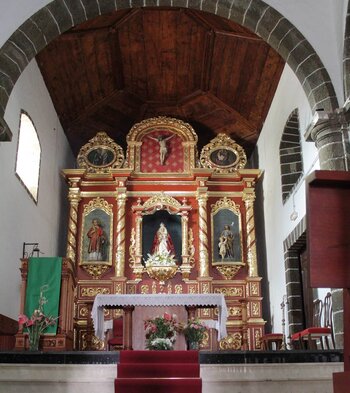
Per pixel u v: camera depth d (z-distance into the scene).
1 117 8.43
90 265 14.27
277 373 7.13
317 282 2.71
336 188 2.79
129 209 15.06
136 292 14.10
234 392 7.07
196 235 14.84
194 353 7.42
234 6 9.58
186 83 15.19
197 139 15.84
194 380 6.88
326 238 2.75
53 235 14.17
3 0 8.94
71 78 13.76
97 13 9.61
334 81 8.95
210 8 9.74
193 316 10.13
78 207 14.93
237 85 14.56
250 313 13.84
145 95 15.64
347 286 2.72
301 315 11.99
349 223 2.77
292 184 13.05
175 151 15.66
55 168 14.55
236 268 14.48
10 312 10.33
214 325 11.54
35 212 12.43
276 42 9.55
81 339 13.40
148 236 15.02
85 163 15.33
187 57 14.17
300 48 9.20
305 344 10.45
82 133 16.22
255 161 16.52
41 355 7.29
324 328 8.62
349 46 8.83
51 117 14.09
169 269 14.05
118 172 14.91
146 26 13.09
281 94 13.29
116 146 15.55
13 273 10.60
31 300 8.98
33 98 12.30
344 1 8.88
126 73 14.69
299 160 13.15
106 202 15.05
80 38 12.59
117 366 7.12
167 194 15.13
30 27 8.98
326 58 9.08
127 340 9.80
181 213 14.90
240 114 15.62
